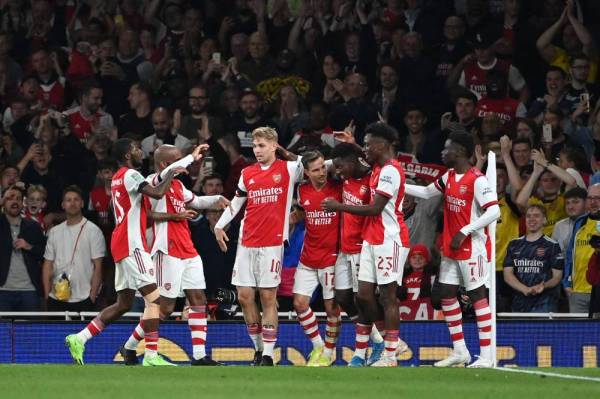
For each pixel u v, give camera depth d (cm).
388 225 3841
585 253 4828
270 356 3956
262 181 3959
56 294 4856
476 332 4619
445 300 3906
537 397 2681
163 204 3972
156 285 3888
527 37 6022
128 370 3312
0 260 4909
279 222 3966
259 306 4812
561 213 5134
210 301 4772
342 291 4059
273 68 6097
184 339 4591
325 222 4094
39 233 4959
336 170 4003
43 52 6150
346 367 3569
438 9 6128
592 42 5947
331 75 5938
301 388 2800
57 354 4625
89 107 5956
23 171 5519
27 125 5912
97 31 6431
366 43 6062
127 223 3812
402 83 5822
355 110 5672
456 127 5553
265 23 6347
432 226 4994
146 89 5881
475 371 3409
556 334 4675
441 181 3900
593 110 5794
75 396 2580
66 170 5653
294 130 5653
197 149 3859
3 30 6638
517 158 5238
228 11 6531
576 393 2773
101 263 4947
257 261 3975
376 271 3856
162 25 6488
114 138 5888
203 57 6222
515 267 4853
